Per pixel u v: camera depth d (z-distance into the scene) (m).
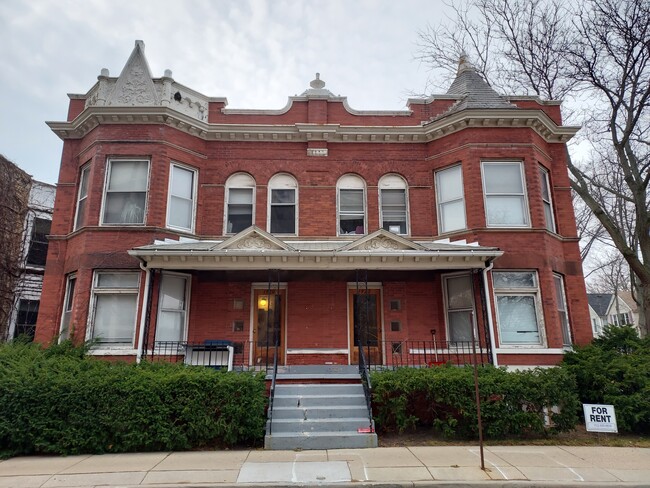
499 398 8.73
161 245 11.55
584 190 15.47
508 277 12.16
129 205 12.28
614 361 10.06
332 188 13.67
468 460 7.17
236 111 14.00
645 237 14.40
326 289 12.84
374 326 12.81
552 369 9.45
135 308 11.61
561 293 13.03
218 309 12.55
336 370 11.23
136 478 6.32
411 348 12.29
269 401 8.79
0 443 7.59
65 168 13.34
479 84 14.48
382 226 13.54
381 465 6.89
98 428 7.71
